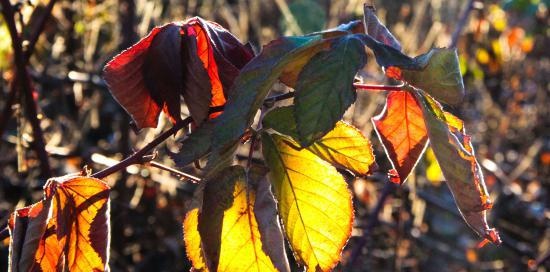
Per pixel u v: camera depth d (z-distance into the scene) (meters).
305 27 2.25
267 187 0.56
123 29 1.49
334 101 0.52
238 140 0.55
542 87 2.80
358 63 0.53
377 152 1.64
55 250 0.58
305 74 0.53
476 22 2.07
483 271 2.11
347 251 1.45
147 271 1.82
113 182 1.59
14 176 1.67
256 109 0.54
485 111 2.66
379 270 1.71
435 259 2.12
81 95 1.78
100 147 1.79
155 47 0.60
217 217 0.56
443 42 2.04
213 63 0.60
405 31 2.23
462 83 0.55
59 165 1.57
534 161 2.56
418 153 0.60
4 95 1.39
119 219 1.57
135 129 0.61
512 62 2.65
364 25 0.57
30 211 0.57
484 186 0.56
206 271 0.58
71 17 1.63
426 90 0.56
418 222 1.76
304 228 0.58
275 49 0.54
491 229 0.57
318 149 0.57
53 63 1.75
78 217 0.58
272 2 2.29
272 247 0.56
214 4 2.13
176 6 1.98
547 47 2.86
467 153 0.55
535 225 2.07
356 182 1.60
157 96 0.60
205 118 0.59
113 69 0.60
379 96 1.73
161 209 1.78
